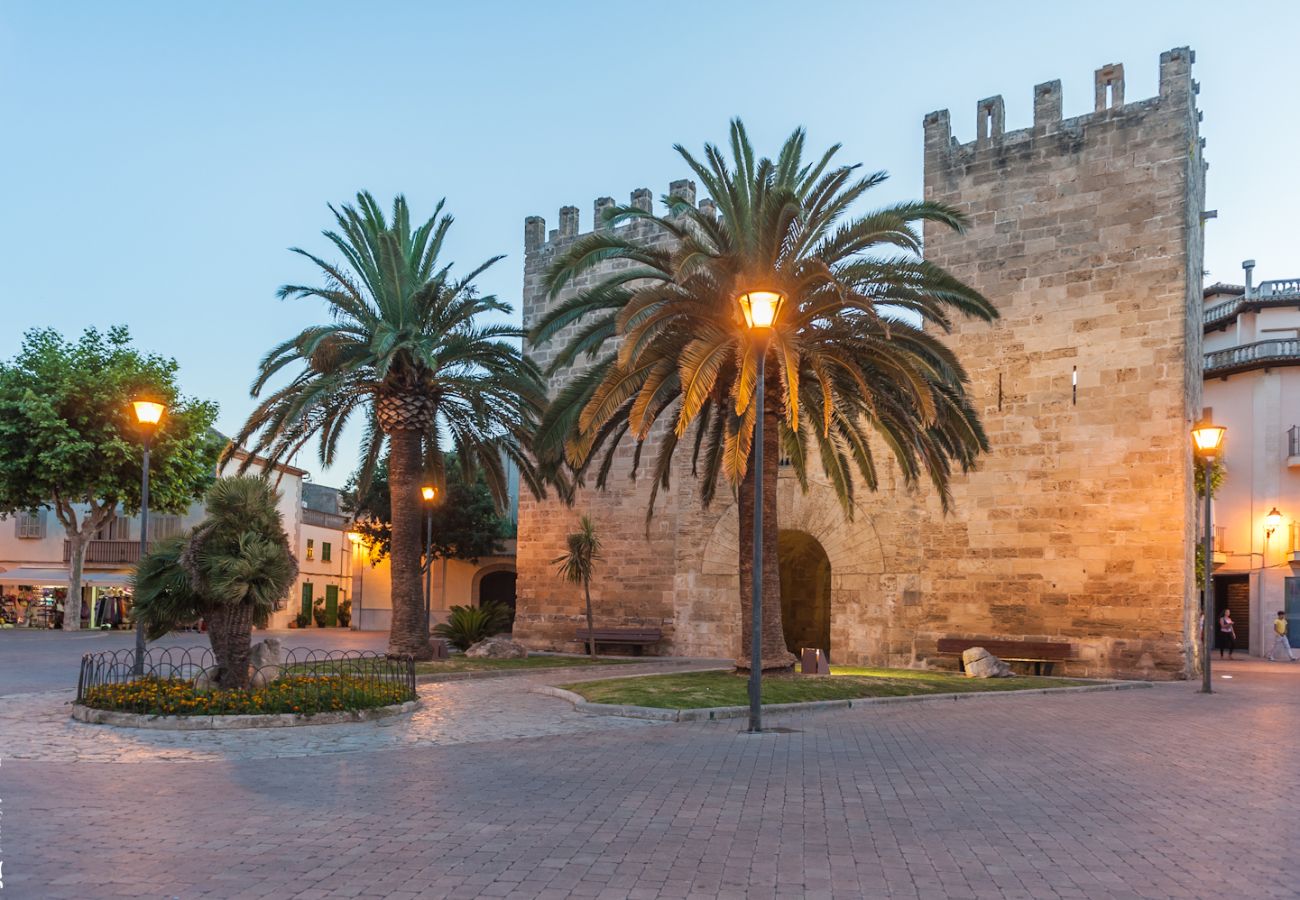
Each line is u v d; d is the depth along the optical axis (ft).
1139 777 37.81
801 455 73.97
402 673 75.61
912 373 63.67
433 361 79.30
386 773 37.24
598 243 68.74
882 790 34.83
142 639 65.10
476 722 52.29
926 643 95.91
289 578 56.08
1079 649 88.69
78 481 137.39
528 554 122.21
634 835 27.73
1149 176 89.92
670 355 68.59
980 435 73.56
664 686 64.64
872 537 99.60
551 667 88.63
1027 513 92.53
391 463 89.61
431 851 25.79
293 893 22.07
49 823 28.43
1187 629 86.74
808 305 67.31
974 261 97.45
